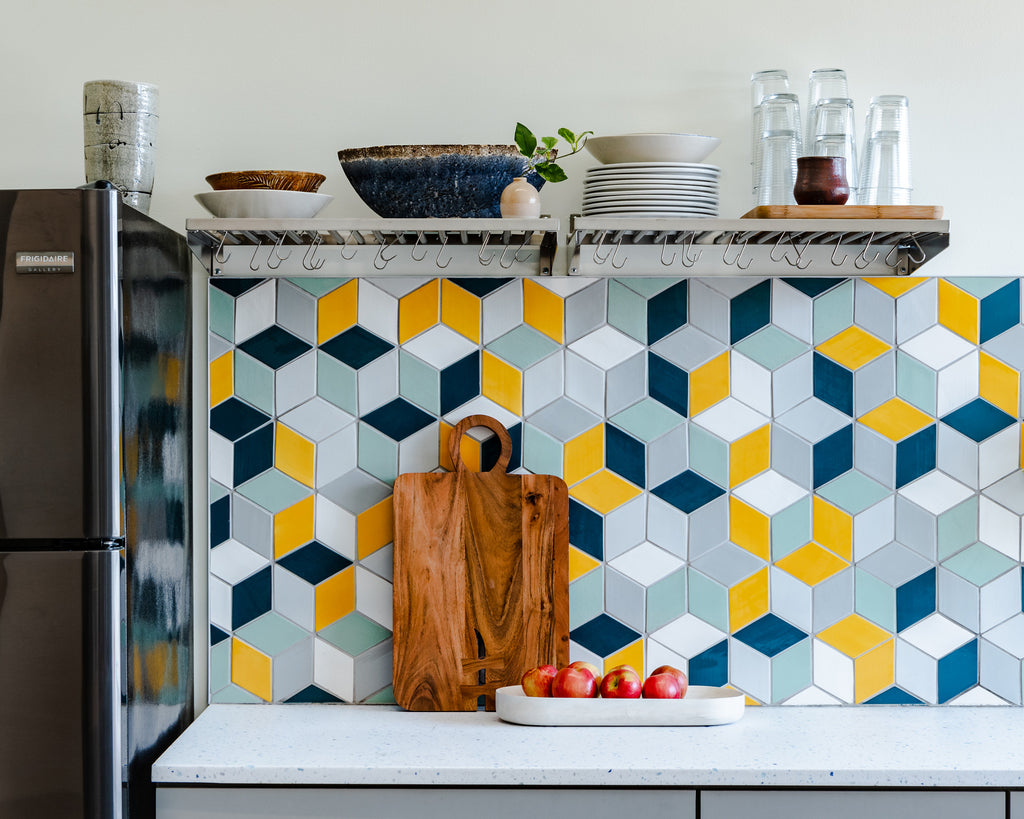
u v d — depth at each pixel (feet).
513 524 6.38
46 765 4.86
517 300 6.48
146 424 5.40
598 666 6.48
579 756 5.21
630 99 6.60
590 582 6.49
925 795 5.07
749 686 6.49
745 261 6.47
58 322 4.84
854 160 6.30
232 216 5.81
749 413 6.50
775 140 6.14
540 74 6.60
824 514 6.51
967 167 6.59
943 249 6.14
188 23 6.58
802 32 6.59
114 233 4.87
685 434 6.50
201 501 6.50
